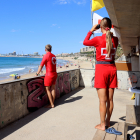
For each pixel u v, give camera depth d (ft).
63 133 9.36
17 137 8.85
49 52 14.15
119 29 14.84
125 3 8.75
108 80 7.29
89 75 25.35
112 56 7.16
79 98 18.11
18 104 11.53
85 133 9.30
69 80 21.77
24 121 11.24
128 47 31.86
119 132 6.79
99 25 7.58
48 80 14.02
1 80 86.89
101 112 7.27
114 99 17.95
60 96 18.83
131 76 23.30
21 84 11.86
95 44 7.19
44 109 14.08
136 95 12.91
